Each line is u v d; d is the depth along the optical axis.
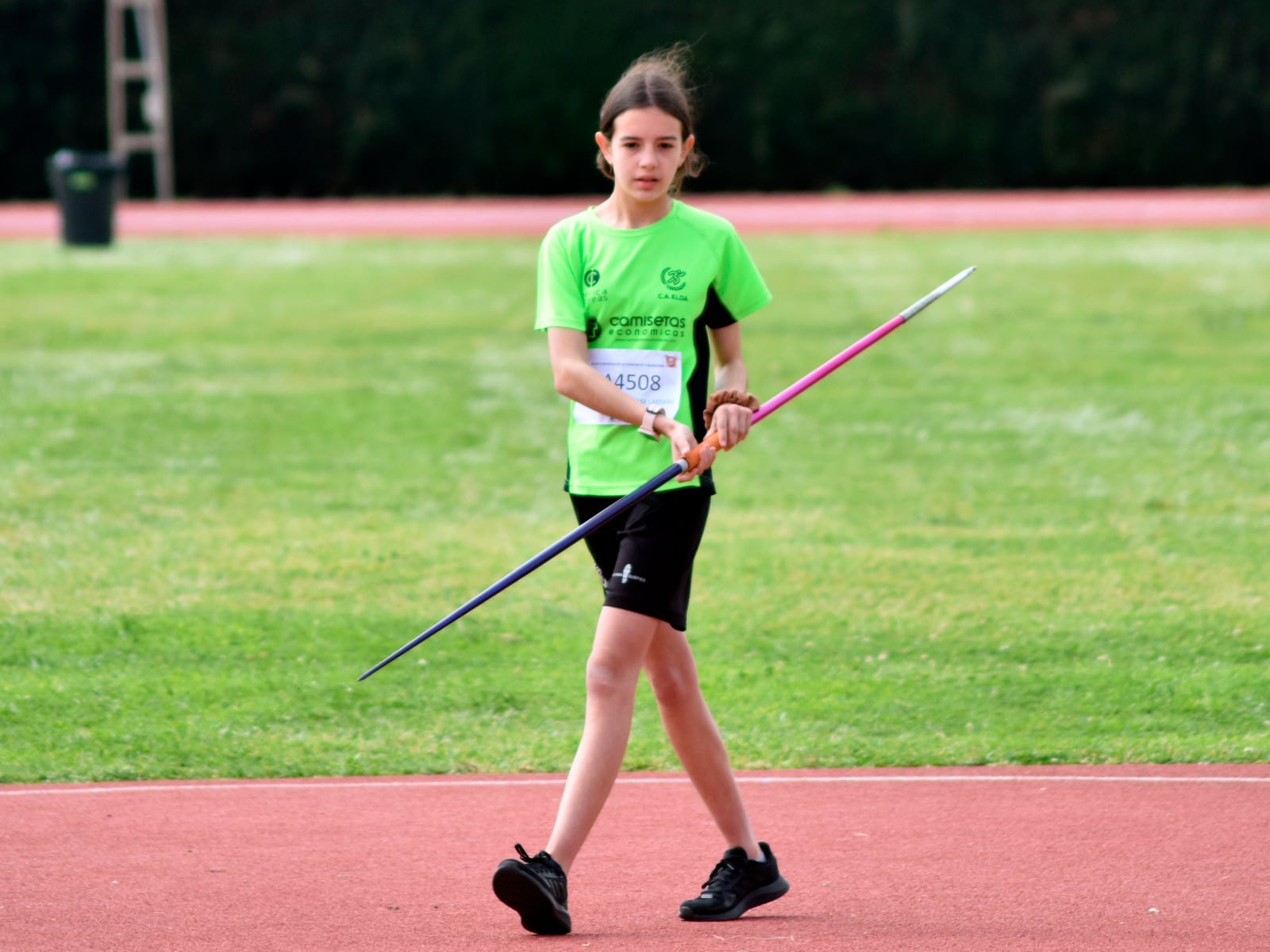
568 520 33.59
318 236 97.12
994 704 22.53
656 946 13.90
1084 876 15.82
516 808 18.45
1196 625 25.91
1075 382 48.59
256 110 133.38
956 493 35.50
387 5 133.12
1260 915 14.64
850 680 23.66
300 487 36.03
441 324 60.22
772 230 99.06
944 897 15.23
